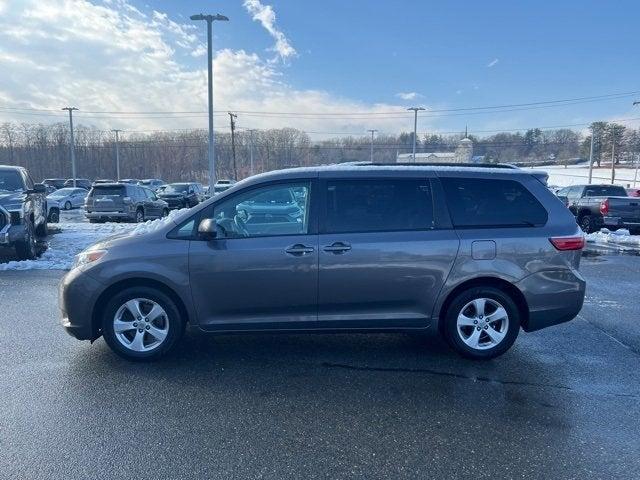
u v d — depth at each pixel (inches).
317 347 197.2
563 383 164.6
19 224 376.2
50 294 279.7
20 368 173.0
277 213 177.8
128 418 138.3
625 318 243.0
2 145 3415.4
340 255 173.3
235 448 123.7
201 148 3565.5
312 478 111.9
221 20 993.5
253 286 174.1
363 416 140.8
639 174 2778.1
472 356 182.1
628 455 122.1
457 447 125.0
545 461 119.1
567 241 180.4
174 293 176.7
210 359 182.9
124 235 183.8
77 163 3501.5
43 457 118.6
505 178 185.3
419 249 175.0
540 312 181.2
